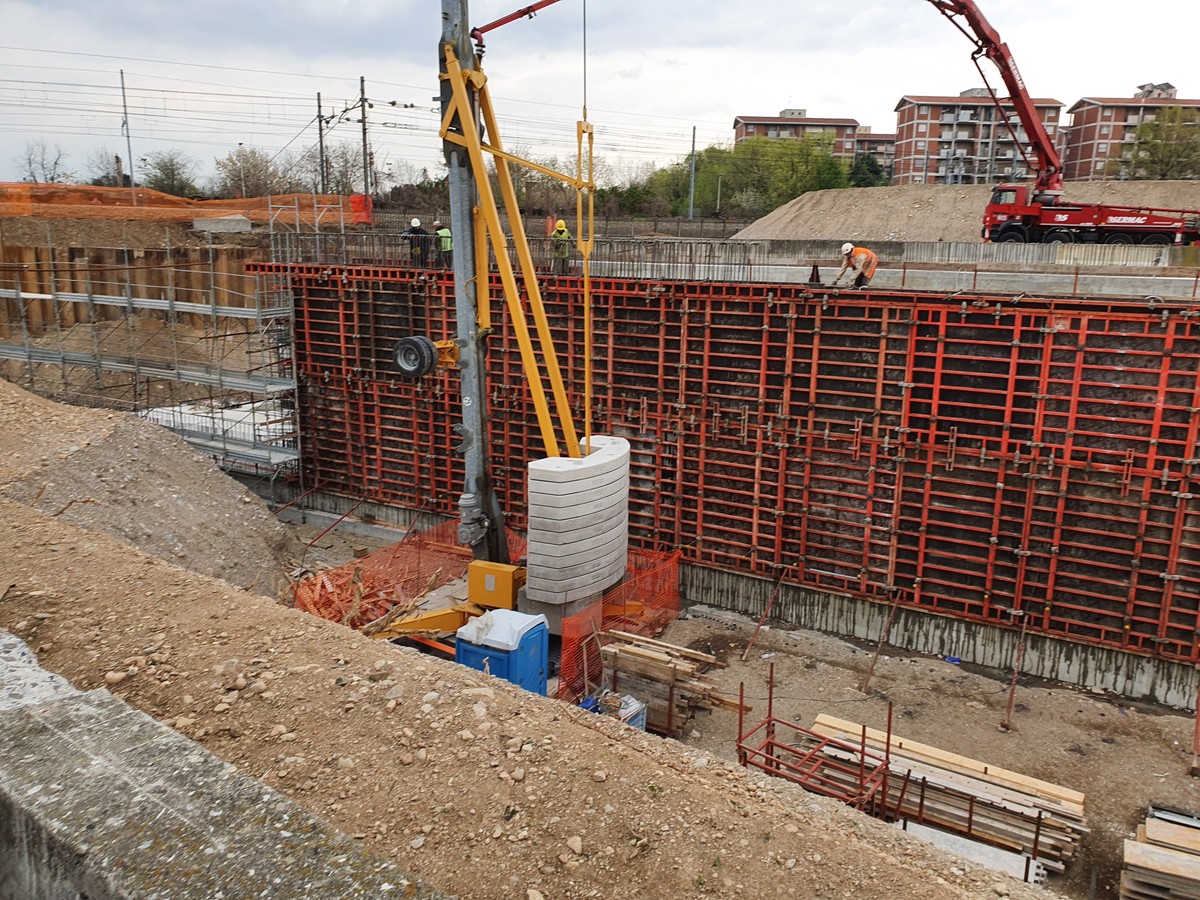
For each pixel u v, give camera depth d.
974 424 18.17
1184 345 16.11
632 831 7.24
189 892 4.84
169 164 66.38
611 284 21.56
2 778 5.73
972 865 8.05
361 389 25.91
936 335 18.23
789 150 73.69
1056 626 17.77
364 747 7.96
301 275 26.44
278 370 27.84
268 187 68.75
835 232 51.88
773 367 20.02
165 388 36.84
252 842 5.26
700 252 27.78
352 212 45.56
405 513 26.09
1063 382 17.12
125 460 19.42
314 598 18.09
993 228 30.34
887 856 7.70
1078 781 14.30
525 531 23.69
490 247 25.27
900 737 15.43
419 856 6.77
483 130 17.12
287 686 8.74
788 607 20.55
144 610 10.12
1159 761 14.88
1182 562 16.47
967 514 18.33
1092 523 17.28
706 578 21.55
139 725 6.46
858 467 19.39
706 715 16.31
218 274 35.72
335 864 5.12
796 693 17.19
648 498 22.25
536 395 17.39
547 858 6.87
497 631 13.13
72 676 8.70
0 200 39.78
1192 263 25.36
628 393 22.06
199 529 19.14
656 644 16.48
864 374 19.08
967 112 95.75
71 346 37.31
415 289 24.33
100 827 5.30
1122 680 17.23
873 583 19.53
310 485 27.94
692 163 60.78
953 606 18.78
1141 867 10.98
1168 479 16.33
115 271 37.72
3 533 12.09
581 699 15.06
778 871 7.05
